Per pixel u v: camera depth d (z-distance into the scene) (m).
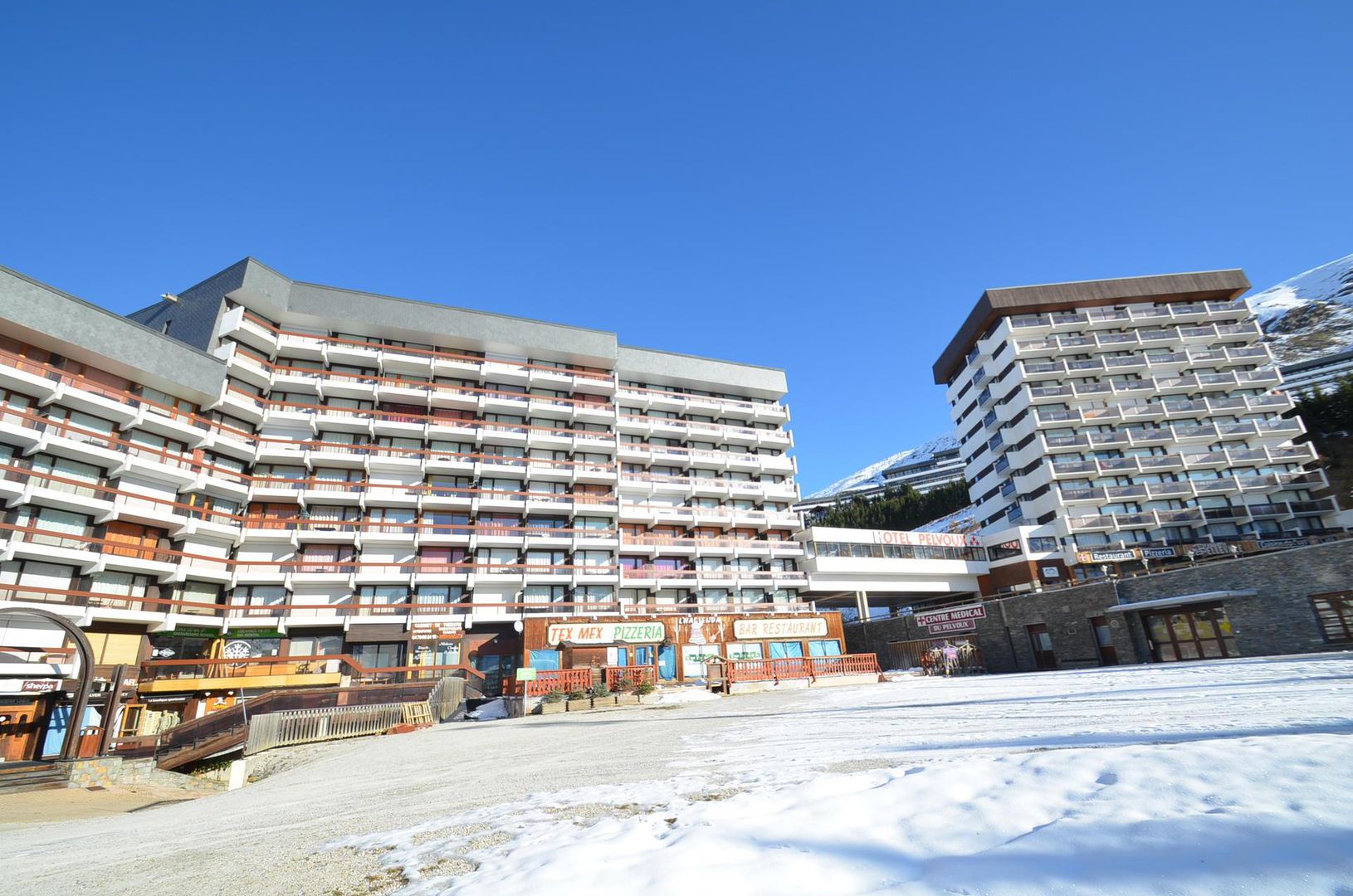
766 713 20.38
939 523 99.81
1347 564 25.53
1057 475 58.06
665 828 5.54
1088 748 6.27
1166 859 3.48
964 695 19.95
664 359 58.47
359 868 5.73
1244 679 15.24
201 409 40.53
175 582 36.53
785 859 4.26
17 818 16.02
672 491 54.53
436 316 49.94
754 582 52.28
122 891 5.97
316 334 47.38
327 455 43.75
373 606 40.47
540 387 53.31
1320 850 3.30
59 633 31.50
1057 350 62.75
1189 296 64.88
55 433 32.75
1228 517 57.12
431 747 19.33
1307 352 145.12
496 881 4.57
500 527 46.56
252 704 26.81
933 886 3.60
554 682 34.50
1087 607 35.56
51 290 33.75
